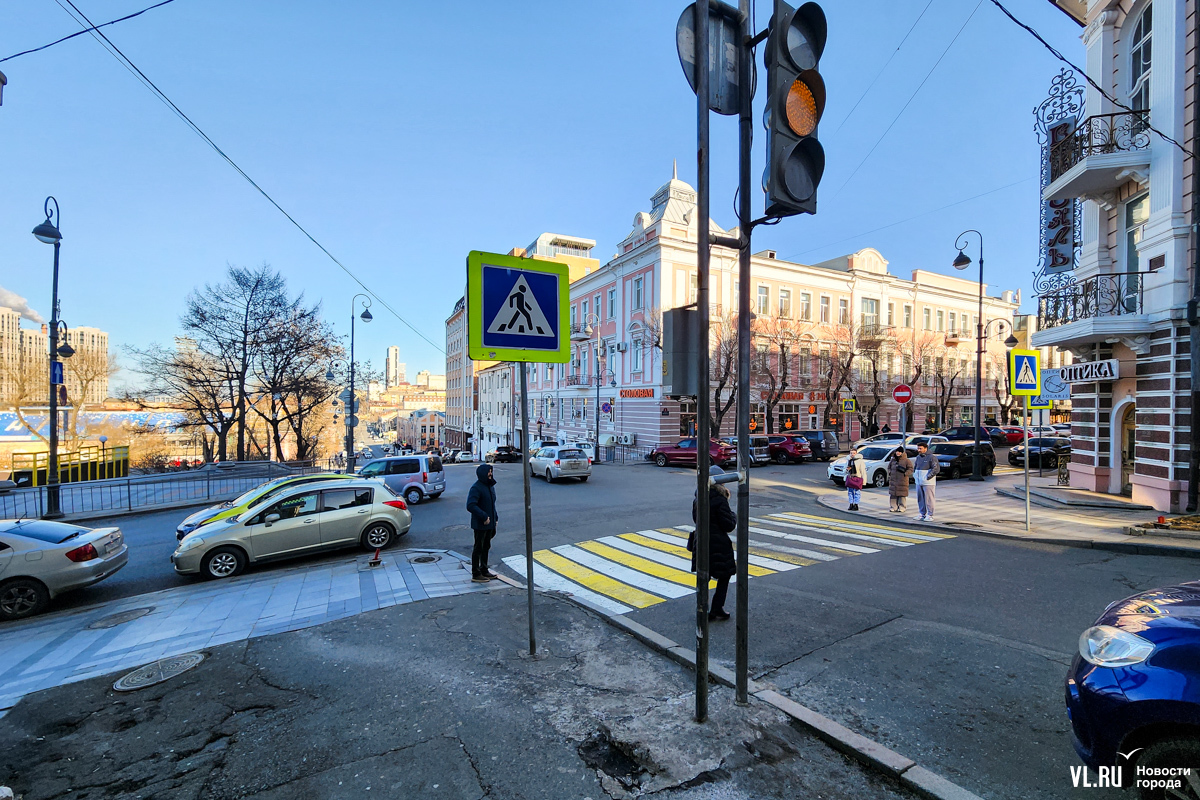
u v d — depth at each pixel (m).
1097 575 7.03
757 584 6.89
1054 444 22.70
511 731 3.50
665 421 28.98
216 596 7.33
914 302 38.09
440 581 7.46
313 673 4.53
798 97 2.96
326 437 54.31
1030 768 3.11
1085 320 11.54
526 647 4.96
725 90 3.31
